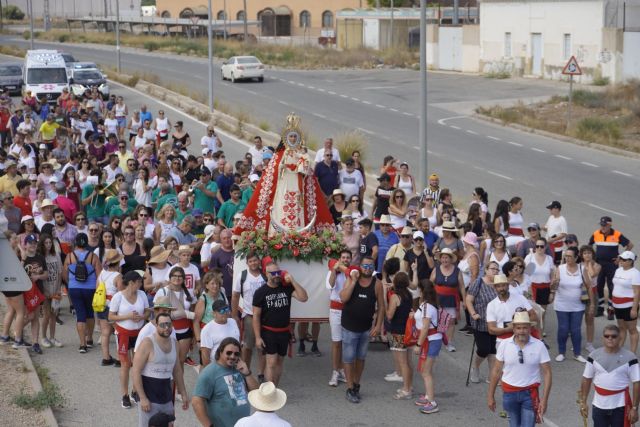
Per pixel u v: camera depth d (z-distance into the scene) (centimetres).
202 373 1040
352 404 1388
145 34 10569
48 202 1848
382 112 4612
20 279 1100
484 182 3020
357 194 2180
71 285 1558
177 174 2364
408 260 1655
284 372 1526
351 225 1762
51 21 13150
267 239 1473
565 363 1585
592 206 2703
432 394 1353
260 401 936
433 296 1351
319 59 7381
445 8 8081
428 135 3972
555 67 5981
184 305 1388
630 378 1183
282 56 7581
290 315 1453
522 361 1186
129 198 2095
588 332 1628
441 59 6938
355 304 1377
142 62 7288
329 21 11212
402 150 3569
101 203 2178
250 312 1440
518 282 1523
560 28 5900
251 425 931
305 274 1484
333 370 1495
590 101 4641
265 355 1419
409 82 5997
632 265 1575
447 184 2978
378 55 7444
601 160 3469
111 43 9475
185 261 1487
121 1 13938
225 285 1581
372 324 1513
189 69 6706
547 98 5056
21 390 1347
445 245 1752
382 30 8431
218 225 1692
